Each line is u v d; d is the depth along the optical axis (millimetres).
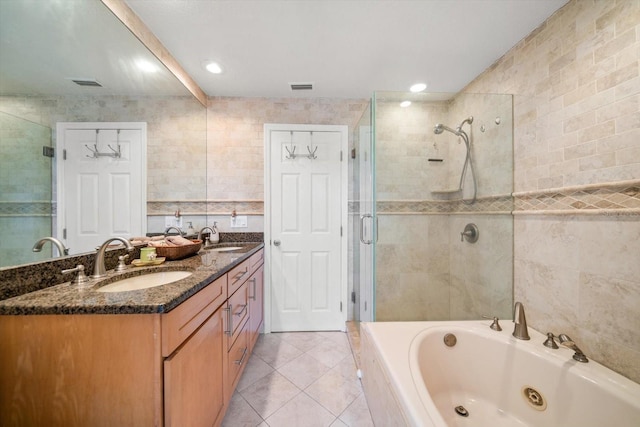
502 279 1569
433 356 1266
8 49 875
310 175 2318
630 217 935
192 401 920
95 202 1268
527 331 1238
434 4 1214
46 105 1013
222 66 1777
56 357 765
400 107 1774
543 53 1297
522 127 1430
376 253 1806
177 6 1235
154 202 1695
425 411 775
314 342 2123
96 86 1250
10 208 866
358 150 2223
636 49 912
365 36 1453
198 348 980
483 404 1225
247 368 1758
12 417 775
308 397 1479
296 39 1484
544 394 1071
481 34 1414
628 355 941
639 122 905
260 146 2305
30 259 933
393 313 1823
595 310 1055
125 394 771
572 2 1143
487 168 1648
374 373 1221
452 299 1870
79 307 748
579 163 1112
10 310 745
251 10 1261
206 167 2277
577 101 1121
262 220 2320
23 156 921
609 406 891
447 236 1864
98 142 1282
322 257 2340
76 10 1072
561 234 1203
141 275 1231
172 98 1855
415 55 1627
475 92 1894
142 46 1375
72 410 775
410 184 1808
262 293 2252
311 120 2320
